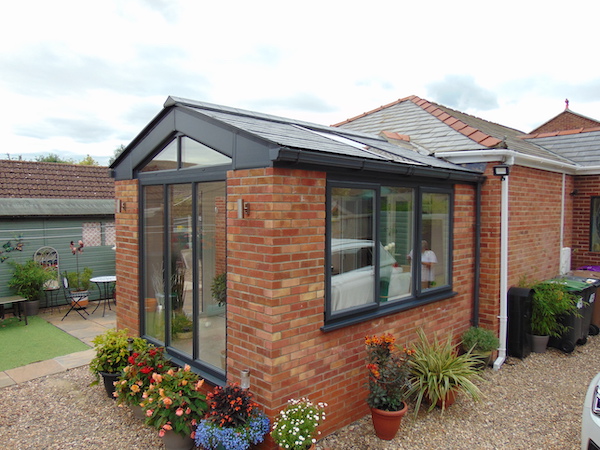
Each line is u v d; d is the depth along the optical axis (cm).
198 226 468
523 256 723
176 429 385
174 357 507
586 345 735
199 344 475
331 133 629
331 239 420
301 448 340
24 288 957
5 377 589
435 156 675
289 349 381
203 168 448
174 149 501
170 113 490
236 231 400
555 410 492
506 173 604
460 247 620
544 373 604
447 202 598
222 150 414
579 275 825
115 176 607
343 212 436
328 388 422
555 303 665
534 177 746
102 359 505
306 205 387
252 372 388
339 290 435
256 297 380
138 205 562
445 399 485
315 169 393
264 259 370
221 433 350
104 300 1029
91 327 860
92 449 408
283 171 366
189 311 489
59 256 1041
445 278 604
